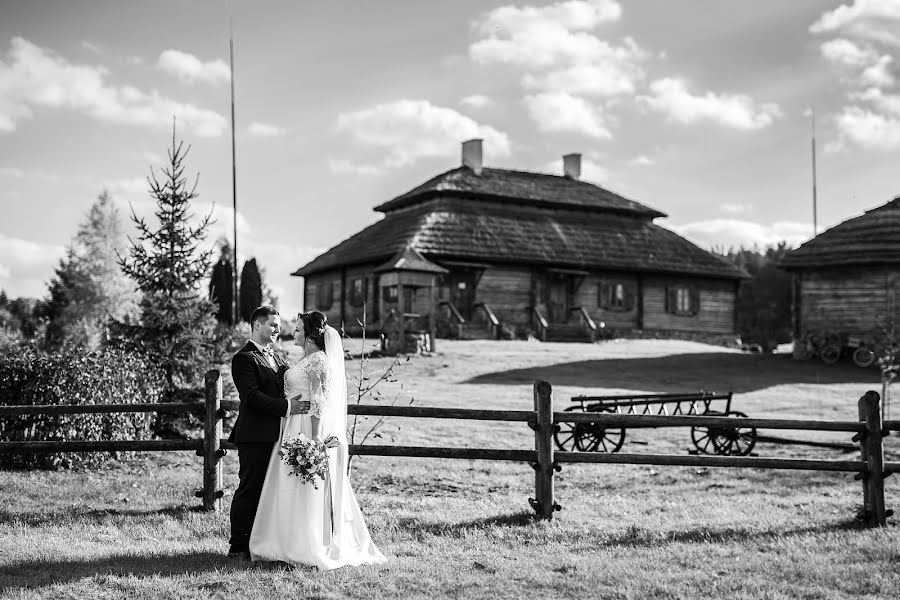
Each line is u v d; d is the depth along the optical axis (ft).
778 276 261.85
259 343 27.32
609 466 50.96
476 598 23.21
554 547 29.22
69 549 27.81
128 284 207.41
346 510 26.71
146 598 22.67
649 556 27.94
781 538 30.73
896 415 77.77
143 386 49.32
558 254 143.02
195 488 39.22
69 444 33.50
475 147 160.76
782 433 65.98
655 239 157.48
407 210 156.56
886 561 27.30
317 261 160.66
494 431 60.95
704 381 96.32
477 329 131.75
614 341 137.18
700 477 46.70
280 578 24.39
